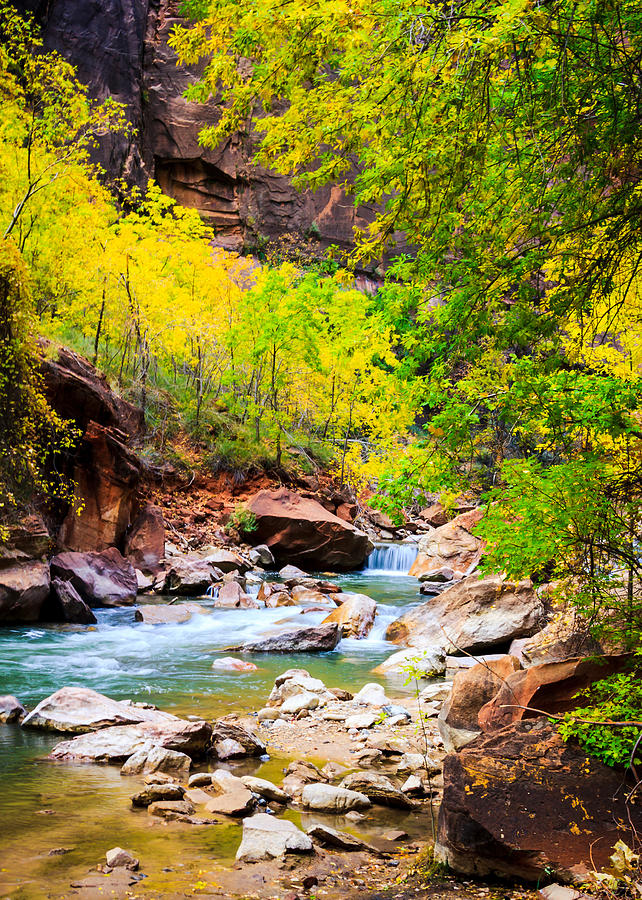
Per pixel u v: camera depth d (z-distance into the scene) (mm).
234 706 8867
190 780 6031
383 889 4242
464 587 13047
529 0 3660
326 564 24312
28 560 14000
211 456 26438
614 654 5785
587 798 4469
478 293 5363
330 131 4453
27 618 13820
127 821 5230
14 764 6406
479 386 5539
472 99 4172
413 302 5906
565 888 3914
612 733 4684
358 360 27938
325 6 4051
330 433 32938
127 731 6902
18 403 13789
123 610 15641
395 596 19109
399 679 10602
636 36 4410
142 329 24609
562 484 5012
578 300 5344
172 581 18062
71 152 20703
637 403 4879
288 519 23547
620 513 5293
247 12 4512
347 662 11812
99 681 9820
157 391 27266
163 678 10242
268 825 5051
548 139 4789
